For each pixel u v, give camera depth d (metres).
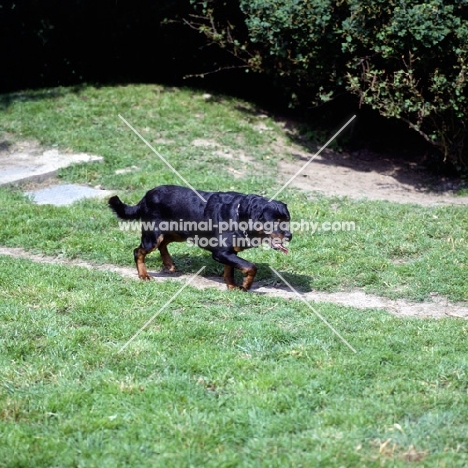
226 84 18.14
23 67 18.38
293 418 5.66
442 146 13.95
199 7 17.08
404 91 13.33
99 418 5.69
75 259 9.91
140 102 16.47
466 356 6.86
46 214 11.27
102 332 7.23
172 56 18.25
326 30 13.61
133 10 17.70
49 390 6.11
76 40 18.20
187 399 5.96
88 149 14.25
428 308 8.69
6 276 8.72
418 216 11.57
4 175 13.02
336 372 6.42
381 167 15.27
